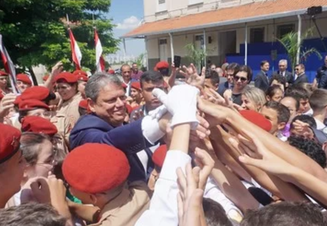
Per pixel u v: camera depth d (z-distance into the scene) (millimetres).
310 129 2871
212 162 1178
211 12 21938
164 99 1324
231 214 1557
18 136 1458
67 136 3375
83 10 16453
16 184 1446
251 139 1276
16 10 14445
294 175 1155
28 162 1784
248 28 19672
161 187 1166
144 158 2246
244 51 18984
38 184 1667
